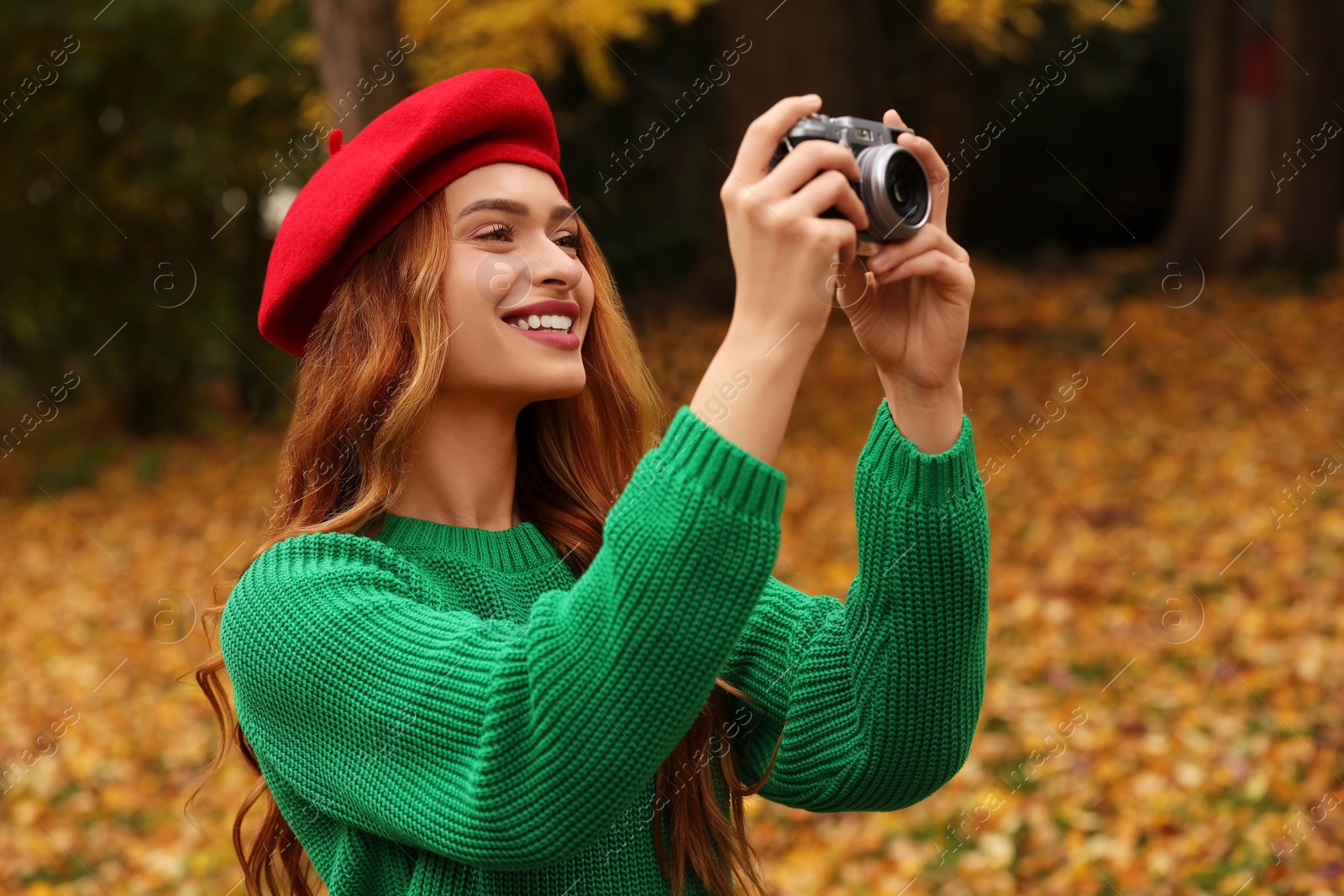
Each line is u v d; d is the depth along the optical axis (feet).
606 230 28.63
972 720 5.27
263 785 6.11
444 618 4.60
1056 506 28.55
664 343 30.91
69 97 40.75
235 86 38.40
